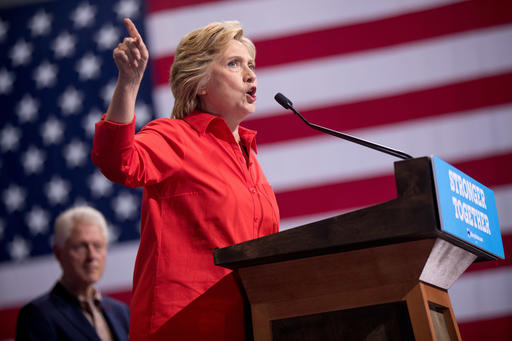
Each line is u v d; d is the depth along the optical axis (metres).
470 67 8.56
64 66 9.91
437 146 8.38
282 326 2.26
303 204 8.48
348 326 2.17
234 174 2.94
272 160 8.68
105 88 9.73
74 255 5.78
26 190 9.38
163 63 9.38
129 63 2.41
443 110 8.48
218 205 2.75
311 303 2.24
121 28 9.91
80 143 9.52
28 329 5.25
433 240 2.04
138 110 9.23
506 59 8.48
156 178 2.69
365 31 8.98
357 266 2.16
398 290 2.14
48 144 9.56
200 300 2.58
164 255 2.69
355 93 8.77
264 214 2.95
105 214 9.07
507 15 8.61
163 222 2.75
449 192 2.10
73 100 9.73
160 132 2.85
